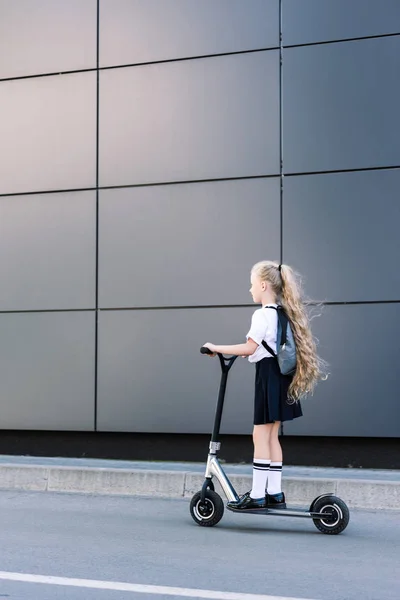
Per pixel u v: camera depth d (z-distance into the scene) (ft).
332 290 25.41
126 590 12.65
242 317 26.35
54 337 28.25
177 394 26.84
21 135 29.01
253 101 26.55
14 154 29.04
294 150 26.02
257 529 17.80
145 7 27.86
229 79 26.84
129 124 27.84
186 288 26.94
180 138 27.27
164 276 27.17
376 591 12.73
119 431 27.40
